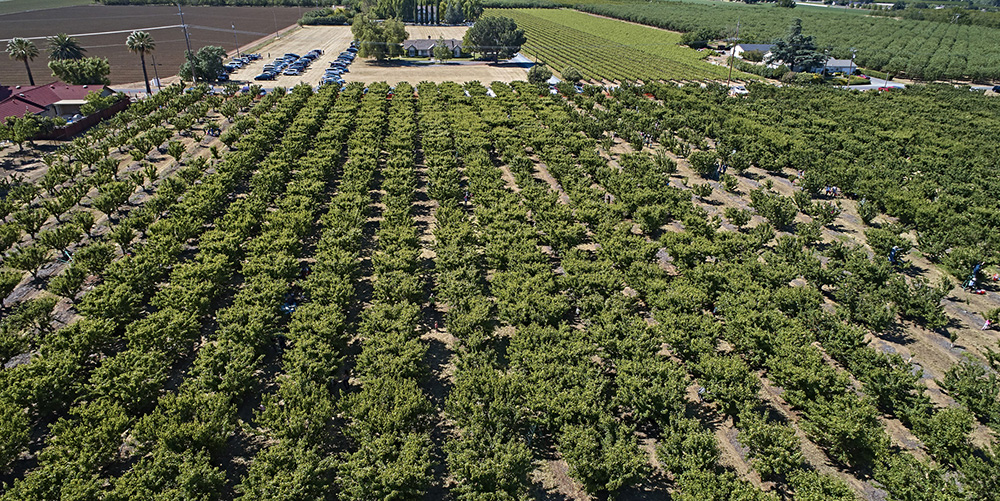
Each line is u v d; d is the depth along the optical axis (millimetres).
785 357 44688
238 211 67625
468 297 50750
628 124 109125
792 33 180500
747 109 126875
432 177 80875
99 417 37969
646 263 57875
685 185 86125
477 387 41438
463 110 112875
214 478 34625
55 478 33344
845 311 51531
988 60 182500
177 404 38312
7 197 70188
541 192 73812
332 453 40250
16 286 56906
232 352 43594
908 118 119250
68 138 101938
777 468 36875
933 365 49906
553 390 40594
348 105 114438
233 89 132750
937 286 58375
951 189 81625
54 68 124312
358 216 66625
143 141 89812
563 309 49562
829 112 125500
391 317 48812
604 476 36094
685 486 35344
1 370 41812
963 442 38781
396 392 39844
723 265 58062
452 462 36250
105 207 67875
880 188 79250
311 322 46562
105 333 45594
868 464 40062
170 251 58156
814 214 74938
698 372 45562
